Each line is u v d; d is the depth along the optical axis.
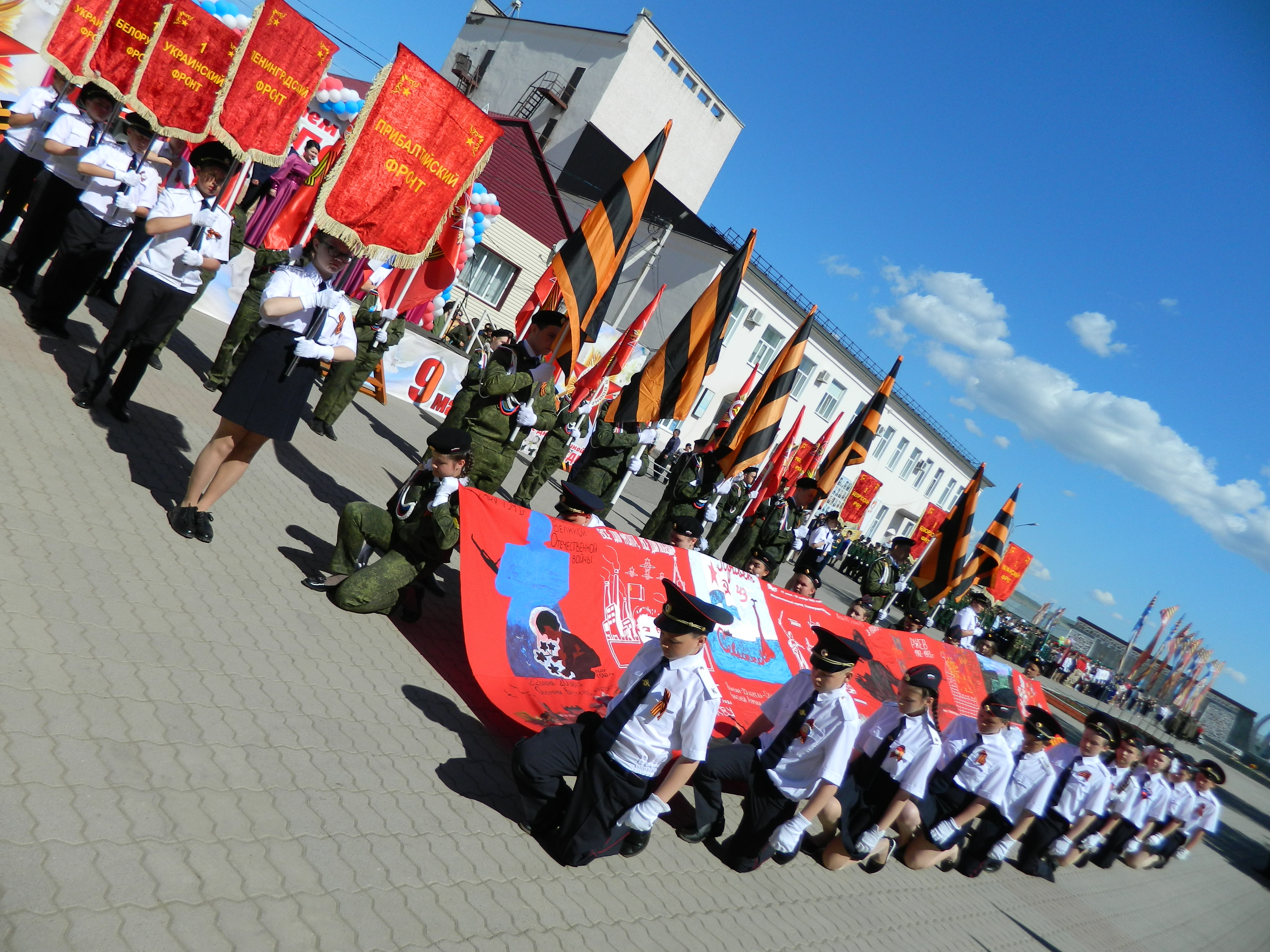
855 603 9.55
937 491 52.78
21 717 3.19
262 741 3.81
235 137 8.00
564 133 41.31
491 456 8.12
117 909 2.62
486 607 5.44
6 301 7.58
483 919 3.47
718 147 45.12
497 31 46.09
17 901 2.47
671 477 12.49
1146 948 8.23
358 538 5.79
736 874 5.17
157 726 3.54
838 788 5.00
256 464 7.68
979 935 6.29
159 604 4.46
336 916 3.05
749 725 6.77
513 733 5.18
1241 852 18.08
